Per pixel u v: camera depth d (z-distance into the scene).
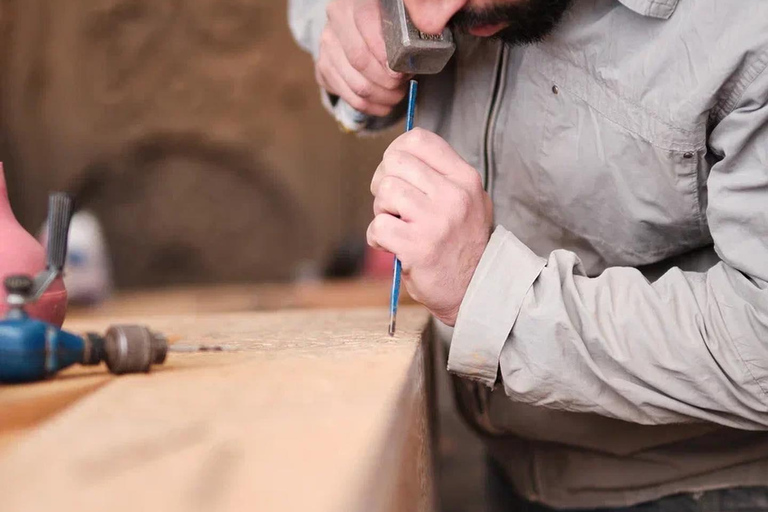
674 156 0.91
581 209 1.03
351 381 0.58
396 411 0.51
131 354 0.64
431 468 1.00
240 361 0.70
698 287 0.84
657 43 0.89
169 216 5.94
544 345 0.83
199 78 5.82
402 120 1.37
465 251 0.86
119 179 5.85
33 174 5.61
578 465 1.18
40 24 5.58
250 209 6.00
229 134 5.86
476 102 1.12
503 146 1.09
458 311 0.89
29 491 0.37
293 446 0.42
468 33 0.93
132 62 5.73
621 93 0.93
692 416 0.85
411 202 0.84
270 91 5.87
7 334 0.59
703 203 0.95
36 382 0.61
